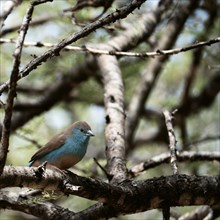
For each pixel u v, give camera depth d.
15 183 6.30
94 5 9.75
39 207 7.85
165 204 7.39
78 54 14.49
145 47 14.75
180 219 10.20
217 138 12.70
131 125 15.46
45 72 15.93
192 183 7.50
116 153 8.58
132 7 7.15
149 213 15.04
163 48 14.45
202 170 12.92
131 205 7.21
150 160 9.64
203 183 7.55
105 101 9.98
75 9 9.88
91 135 9.97
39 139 12.27
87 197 6.90
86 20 11.67
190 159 10.23
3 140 5.71
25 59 14.33
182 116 16.39
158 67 15.84
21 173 6.30
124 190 7.12
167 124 8.41
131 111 15.63
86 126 10.03
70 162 9.91
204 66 18.08
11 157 12.12
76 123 10.10
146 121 19.83
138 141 18.53
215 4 14.45
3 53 13.73
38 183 6.46
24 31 5.90
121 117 9.47
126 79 16.25
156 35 14.79
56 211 7.76
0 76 14.33
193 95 18.23
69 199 12.80
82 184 6.82
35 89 16.81
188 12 14.23
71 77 15.59
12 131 11.66
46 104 15.38
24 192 8.12
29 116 14.48
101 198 6.98
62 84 15.61
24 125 12.86
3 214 15.02
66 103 18.47
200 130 17.52
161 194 7.33
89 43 12.36
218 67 10.15
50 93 15.53
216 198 7.57
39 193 8.53
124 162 8.47
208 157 10.26
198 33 14.39
